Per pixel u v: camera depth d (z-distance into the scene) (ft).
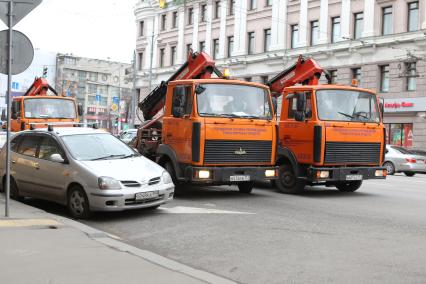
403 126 111.34
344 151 42.16
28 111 60.95
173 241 25.70
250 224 29.71
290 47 136.46
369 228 28.76
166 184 32.35
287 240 25.68
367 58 117.19
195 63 45.42
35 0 27.30
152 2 187.73
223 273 20.07
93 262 19.90
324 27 126.72
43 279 17.61
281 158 44.60
